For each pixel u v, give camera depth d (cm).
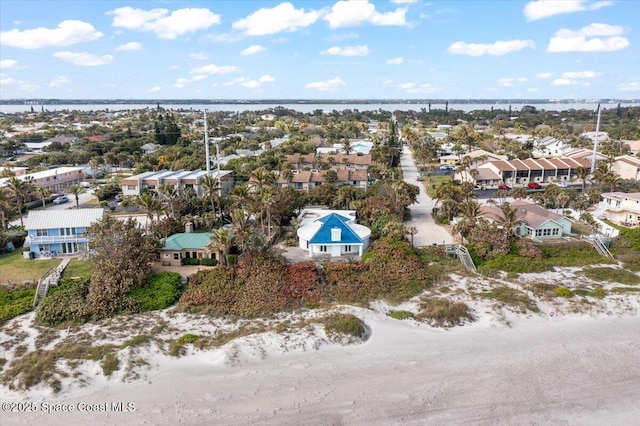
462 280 5900
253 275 5669
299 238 7100
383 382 3809
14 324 4781
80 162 15812
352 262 6228
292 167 13500
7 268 6134
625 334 4581
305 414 3416
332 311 4988
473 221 6969
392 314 5047
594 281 5875
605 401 3566
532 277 5981
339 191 9288
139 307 5097
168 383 3809
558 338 4522
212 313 5041
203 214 8119
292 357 4184
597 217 8281
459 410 3462
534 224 7200
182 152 16150
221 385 3781
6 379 3812
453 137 19075
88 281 5441
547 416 3397
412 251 6438
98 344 4397
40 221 6619
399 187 8656
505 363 4088
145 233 6756
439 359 4162
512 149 16375
